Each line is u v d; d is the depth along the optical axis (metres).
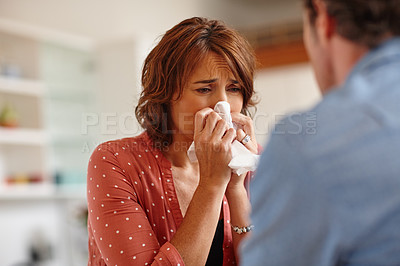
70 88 3.89
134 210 1.00
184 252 0.93
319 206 0.54
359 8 0.58
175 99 1.05
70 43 3.83
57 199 4.05
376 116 0.55
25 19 3.75
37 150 3.70
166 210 1.07
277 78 4.84
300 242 0.54
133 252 0.95
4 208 3.61
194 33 1.02
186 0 4.62
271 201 0.57
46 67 3.77
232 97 1.07
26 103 3.73
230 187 1.06
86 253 3.92
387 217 0.52
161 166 1.08
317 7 0.65
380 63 0.59
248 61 1.06
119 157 1.04
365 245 0.53
